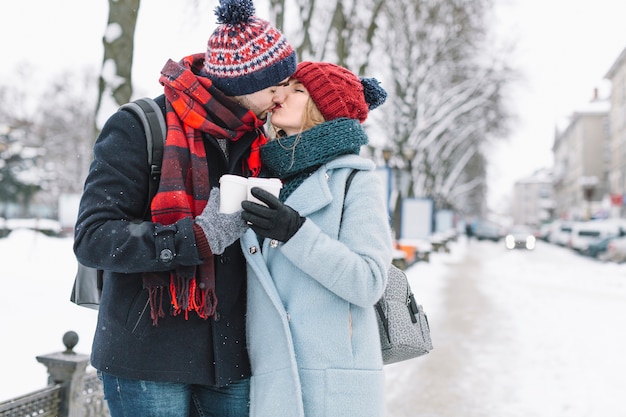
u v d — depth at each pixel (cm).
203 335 183
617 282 1823
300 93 208
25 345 631
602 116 8056
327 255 179
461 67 3088
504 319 1056
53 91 5003
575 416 534
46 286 1062
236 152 194
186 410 189
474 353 771
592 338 894
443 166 4591
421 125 3056
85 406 367
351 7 1398
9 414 314
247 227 175
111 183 173
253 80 186
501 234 6138
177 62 204
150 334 177
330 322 189
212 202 173
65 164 5081
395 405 547
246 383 201
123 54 629
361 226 192
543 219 13300
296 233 178
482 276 1927
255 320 192
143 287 176
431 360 726
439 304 1222
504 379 648
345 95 206
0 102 4919
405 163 2642
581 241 3447
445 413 529
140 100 187
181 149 180
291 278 192
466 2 2594
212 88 186
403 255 1563
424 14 2627
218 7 186
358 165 197
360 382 189
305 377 188
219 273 190
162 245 163
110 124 179
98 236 165
